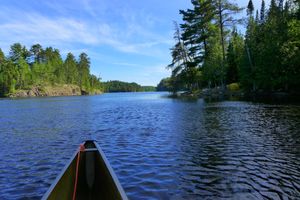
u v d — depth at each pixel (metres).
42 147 12.50
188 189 6.89
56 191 4.57
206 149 10.97
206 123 17.98
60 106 43.69
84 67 160.12
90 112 31.02
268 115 20.38
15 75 113.12
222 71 48.75
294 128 14.80
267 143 11.64
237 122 17.83
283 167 8.48
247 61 45.94
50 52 144.25
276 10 46.75
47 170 8.98
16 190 7.27
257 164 8.84
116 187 4.62
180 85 65.06
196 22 53.56
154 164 9.13
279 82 37.41
